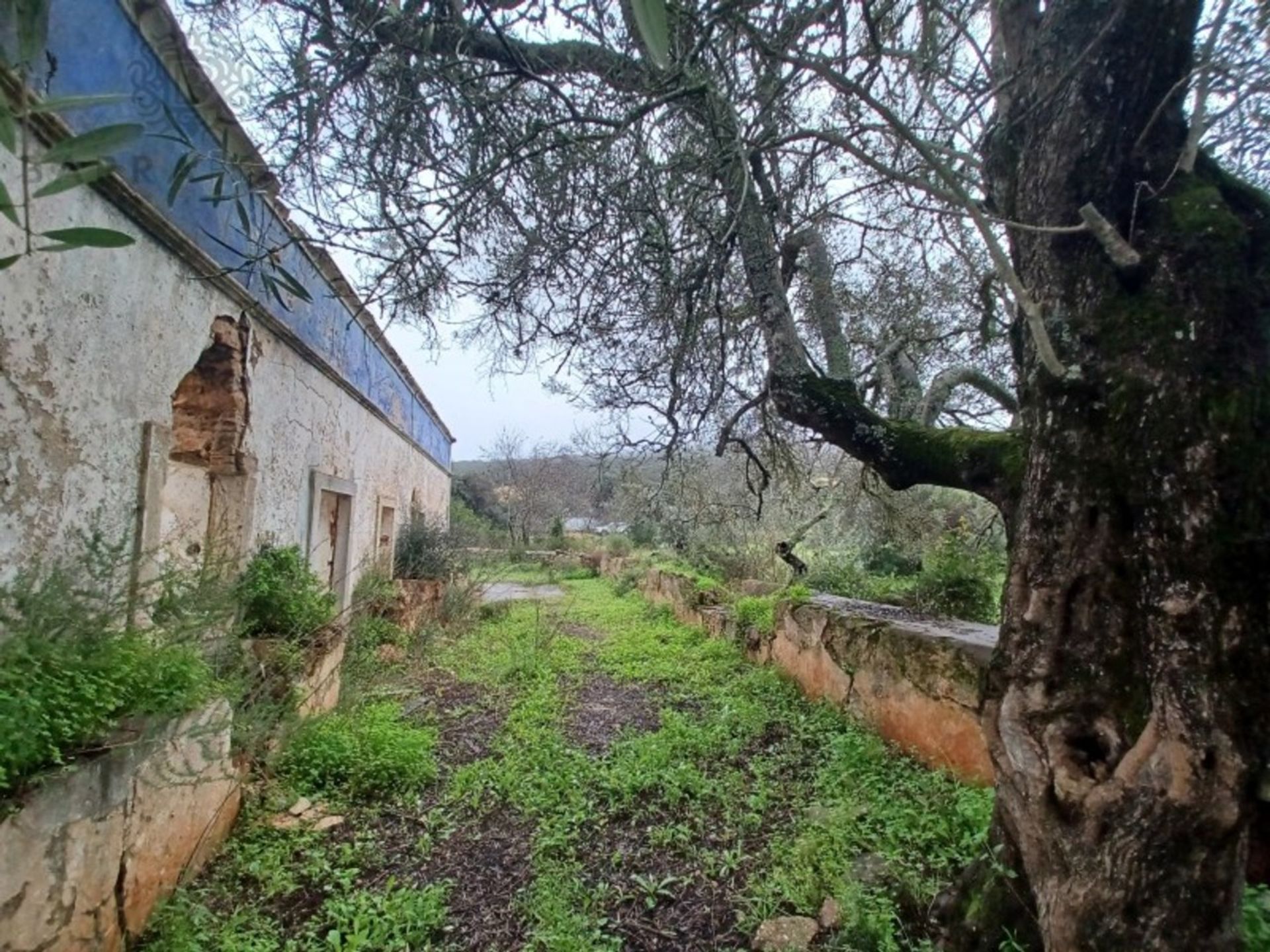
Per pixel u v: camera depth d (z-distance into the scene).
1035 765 1.63
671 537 9.95
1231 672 1.38
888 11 1.82
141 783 2.26
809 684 5.32
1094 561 1.59
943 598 5.13
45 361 2.35
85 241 0.99
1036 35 1.75
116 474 2.76
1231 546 1.39
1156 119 1.56
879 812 3.17
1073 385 1.62
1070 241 1.66
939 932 2.19
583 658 7.12
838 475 6.25
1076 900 1.52
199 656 2.89
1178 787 1.39
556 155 2.36
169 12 1.98
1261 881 2.07
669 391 3.47
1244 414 1.40
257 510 4.30
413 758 3.87
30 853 1.77
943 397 3.32
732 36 1.76
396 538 9.69
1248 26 1.36
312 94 1.92
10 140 0.96
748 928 2.50
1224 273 1.45
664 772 3.86
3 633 2.11
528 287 2.66
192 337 3.34
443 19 1.88
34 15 0.99
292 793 3.45
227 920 2.49
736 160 2.32
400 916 2.55
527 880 2.88
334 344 6.11
